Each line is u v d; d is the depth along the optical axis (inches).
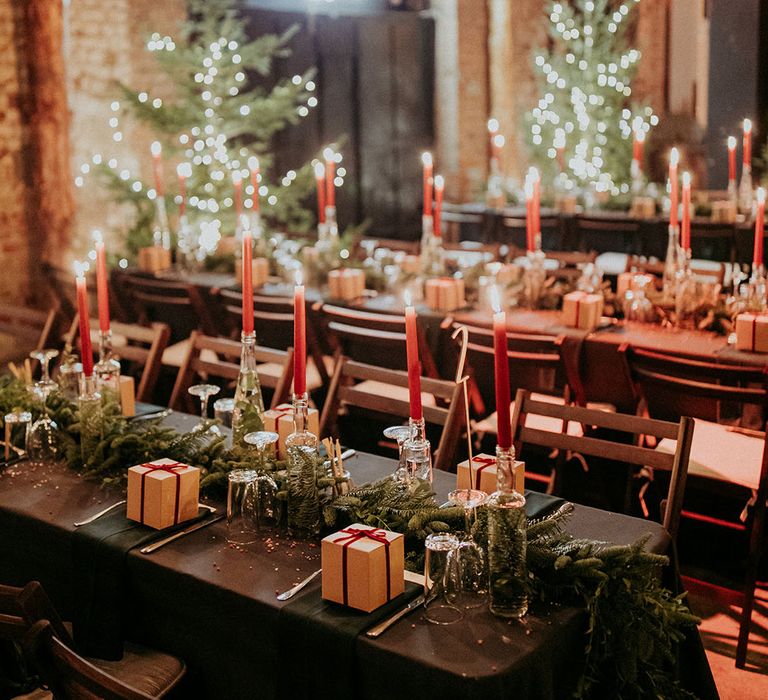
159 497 101.8
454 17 369.7
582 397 164.9
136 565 97.4
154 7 282.5
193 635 95.2
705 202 298.4
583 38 378.6
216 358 205.5
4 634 85.1
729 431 157.4
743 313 163.5
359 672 83.0
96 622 100.0
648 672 90.4
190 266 233.5
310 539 100.7
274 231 276.8
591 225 298.2
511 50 382.9
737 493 140.6
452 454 134.5
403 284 204.7
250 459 109.4
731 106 362.6
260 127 277.1
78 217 278.4
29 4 262.1
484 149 387.5
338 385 146.5
